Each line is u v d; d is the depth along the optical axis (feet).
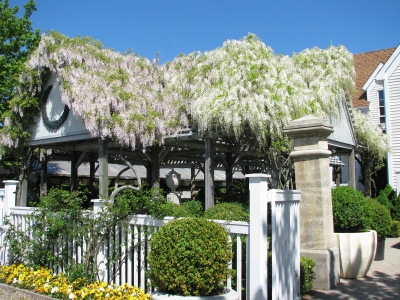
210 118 29.14
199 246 14.24
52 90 34.14
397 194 50.70
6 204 24.34
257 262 14.38
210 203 29.78
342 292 19.71
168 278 14.33
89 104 29.43
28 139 36.35
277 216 15.74
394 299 18.48
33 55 32.55
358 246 22.24
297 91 30.58
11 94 43.70
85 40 33.86
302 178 21.65
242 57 30.81
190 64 36.47
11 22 48.85
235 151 38.68
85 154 42.65
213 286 14.39
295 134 21.89
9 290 20.35
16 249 22.04
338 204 23.32
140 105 31.35
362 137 46.06
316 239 20.89
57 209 20.34
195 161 50.16
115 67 33.76
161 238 14.89
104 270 18.93
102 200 18.85
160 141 31.99
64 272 20.27
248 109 28.30
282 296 15.76
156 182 35.60
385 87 53.72
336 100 37.50
